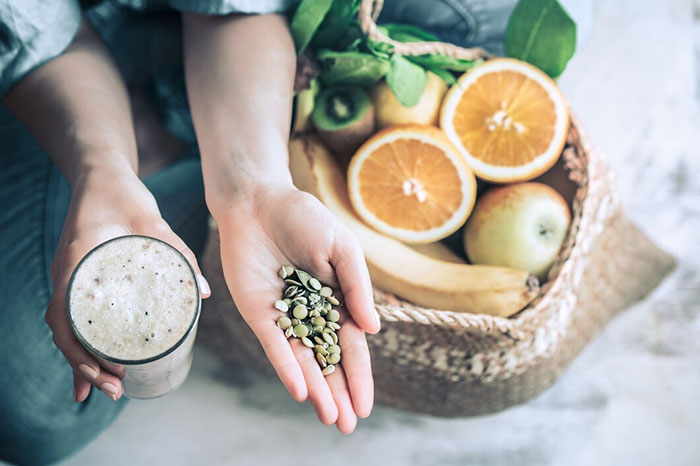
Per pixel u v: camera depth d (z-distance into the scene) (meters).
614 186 0.69
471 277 0.65
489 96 0.68
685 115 0.90
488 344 0.65
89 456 0.74
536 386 0.73
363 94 0.68
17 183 0.68
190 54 0.66
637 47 0.93
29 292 0.66
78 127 0.61
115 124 0.62
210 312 0.72
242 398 0.77
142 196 0.57
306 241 0.55
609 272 0.75
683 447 0.76
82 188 0.57
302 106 0.67
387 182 0.66
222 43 0.65
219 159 0.61
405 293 0.65
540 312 0.65
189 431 0.75
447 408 0.72
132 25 0.71
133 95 0.73
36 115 0.64
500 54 0.76
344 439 0.75
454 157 0.66
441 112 0.68
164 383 0.54
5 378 0.65
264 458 0.74
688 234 0.85
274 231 0.57
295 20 0.66
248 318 0.56
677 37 0.94
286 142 0.63
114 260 0.50
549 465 0.75
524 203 0.66
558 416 0.77
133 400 0.76
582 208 0.66
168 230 0.56
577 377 0.78
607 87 0.91
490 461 0.75
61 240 0.56
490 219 0.66
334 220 0.55
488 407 0.72
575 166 0.68
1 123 0.70
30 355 0.65
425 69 0.69
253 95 0.63
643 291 0.80
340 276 0.55
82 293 0.49
